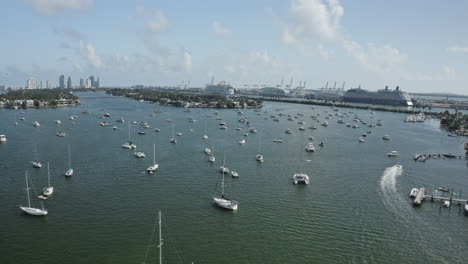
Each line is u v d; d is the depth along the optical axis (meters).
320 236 94.31
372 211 111.75
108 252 83.88
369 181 144.00
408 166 174.00
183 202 114.62
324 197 123.25
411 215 109.44
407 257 85.56
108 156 173.50
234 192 125.88
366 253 86.69
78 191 122.19
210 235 93.12
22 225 96.00
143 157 173.38
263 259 82.75
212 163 165.75
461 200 121.25
